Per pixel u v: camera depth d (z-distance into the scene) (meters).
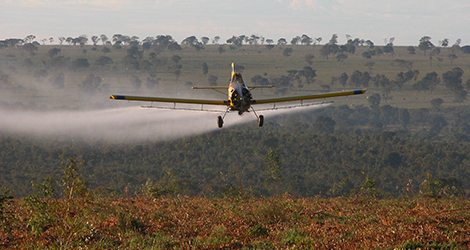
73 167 13.16
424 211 15.57
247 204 18.86
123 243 11.84
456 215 14.30
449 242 10.94
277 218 15.05
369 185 21.34
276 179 25.89
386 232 12.23
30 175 81.44
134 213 15.49
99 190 22.70
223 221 14.83
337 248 10.91
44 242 11.39
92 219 13.91
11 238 12.27
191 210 16.77
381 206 18.23
